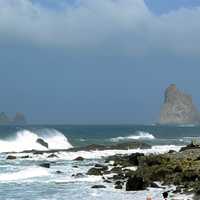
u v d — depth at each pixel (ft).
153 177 194.49
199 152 224.74
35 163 261.03
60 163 264.52
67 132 574.15
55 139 419.33
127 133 601.21
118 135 576.61
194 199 153.48
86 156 308.81
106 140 497.05
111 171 222.28
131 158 248.73
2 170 226.79
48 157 296.51
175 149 365.40
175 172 194.18
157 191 172.35
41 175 214.28
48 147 392.68
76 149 344.69
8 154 310.86
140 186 175.52
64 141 425.69
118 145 367.45
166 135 633.61
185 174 186.19
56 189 178.40
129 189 175.22
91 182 195.00
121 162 252.42
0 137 375.04
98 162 272.10
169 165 200.03
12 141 378.12
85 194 168.14
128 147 364.99
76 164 260.21
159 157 214.07
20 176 209.67
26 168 235.20
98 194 167.94
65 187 182.91
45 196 164.96
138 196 163.63
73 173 221.87
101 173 216.95
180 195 161.27
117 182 189.57
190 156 214.48
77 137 513.45
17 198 161.48
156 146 401.08
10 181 196.65
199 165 196.03
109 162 267.59
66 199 159.84
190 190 167.32
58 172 223.10
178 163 201.36
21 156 296.92
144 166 210.18
